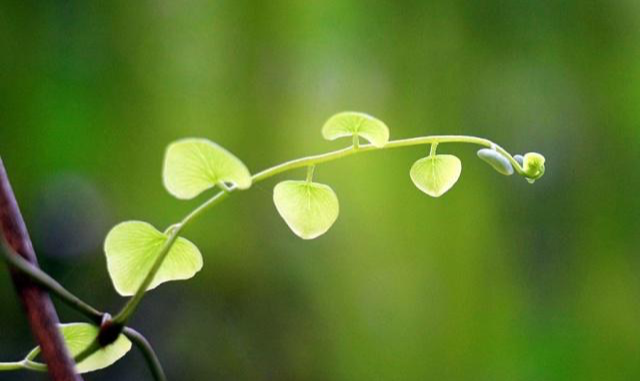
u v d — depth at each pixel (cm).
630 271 221
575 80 222
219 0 216
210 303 215
